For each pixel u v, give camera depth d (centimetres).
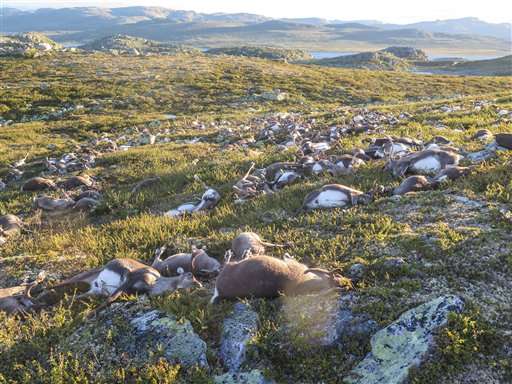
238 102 3012
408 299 541
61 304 622
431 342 468
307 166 1095
